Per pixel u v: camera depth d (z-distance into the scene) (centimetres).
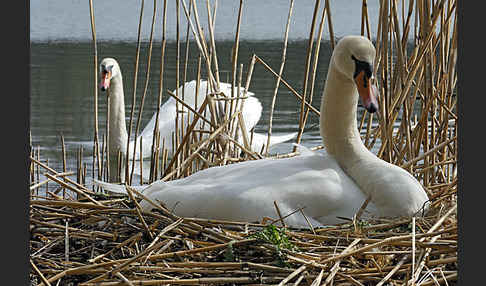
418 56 966
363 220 783
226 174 827
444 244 687
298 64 2500
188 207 789
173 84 2144
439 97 1088
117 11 5012
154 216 781
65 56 2727
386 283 665
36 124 1661
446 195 888
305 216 762
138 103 1952
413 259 650
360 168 820
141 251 725
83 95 2003
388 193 787
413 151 1038
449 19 1035
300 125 1084
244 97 1092
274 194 777
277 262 684
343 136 843
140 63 2528
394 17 958
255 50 2889
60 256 738
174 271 682
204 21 4134
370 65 789
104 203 880
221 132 1096
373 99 773
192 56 2691
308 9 5047
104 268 688
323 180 795
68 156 1426
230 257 696
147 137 1576
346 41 807
